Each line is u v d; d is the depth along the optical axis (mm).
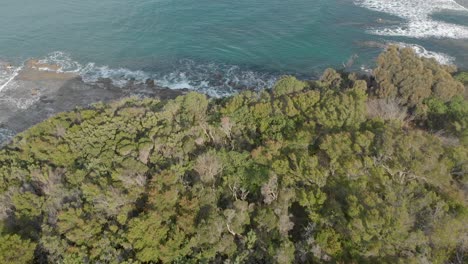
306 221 43062
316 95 56938
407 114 62406
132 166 47719
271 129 54594
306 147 49375
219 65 99438
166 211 41281
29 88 91750
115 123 57438
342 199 41312
